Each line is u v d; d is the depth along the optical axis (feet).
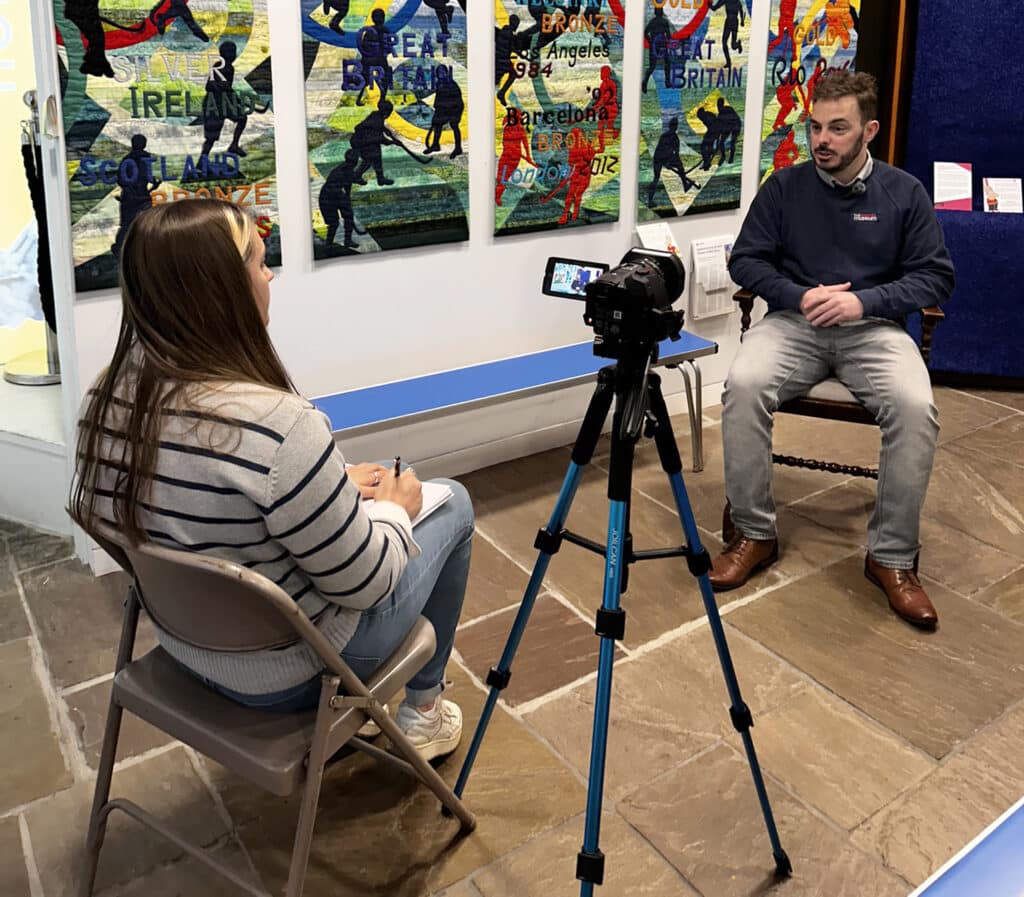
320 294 9.05
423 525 5.23
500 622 7.95
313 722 4.50
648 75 10.48
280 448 3.69
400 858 5.65
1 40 10.06
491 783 6.22
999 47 12.29
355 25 8.46
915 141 12.92
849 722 6.80
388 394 9.26
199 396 3.73
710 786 6.22
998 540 9.29
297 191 8.63
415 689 6.09
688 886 5.48
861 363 8.58
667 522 9.59
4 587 8.39
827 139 8.57
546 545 5.25
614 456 4.42
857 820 5.94
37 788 6.16
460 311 10.04
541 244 10.41
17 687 7.09
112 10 7.27
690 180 11.28
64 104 7.22
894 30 12.72
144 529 3.92
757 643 7.68
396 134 8.99
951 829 5.87
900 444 8.09
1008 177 12.79
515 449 11.04
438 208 9.46
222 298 3.82
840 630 7.86
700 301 11.79
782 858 5.49
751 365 8.57
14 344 11.04
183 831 5.84
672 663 7.43
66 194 7.43
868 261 8.95
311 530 3.81
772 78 11.60
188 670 4.81
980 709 6.93
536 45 9.59
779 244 9.36
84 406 4.12
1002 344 12.90
